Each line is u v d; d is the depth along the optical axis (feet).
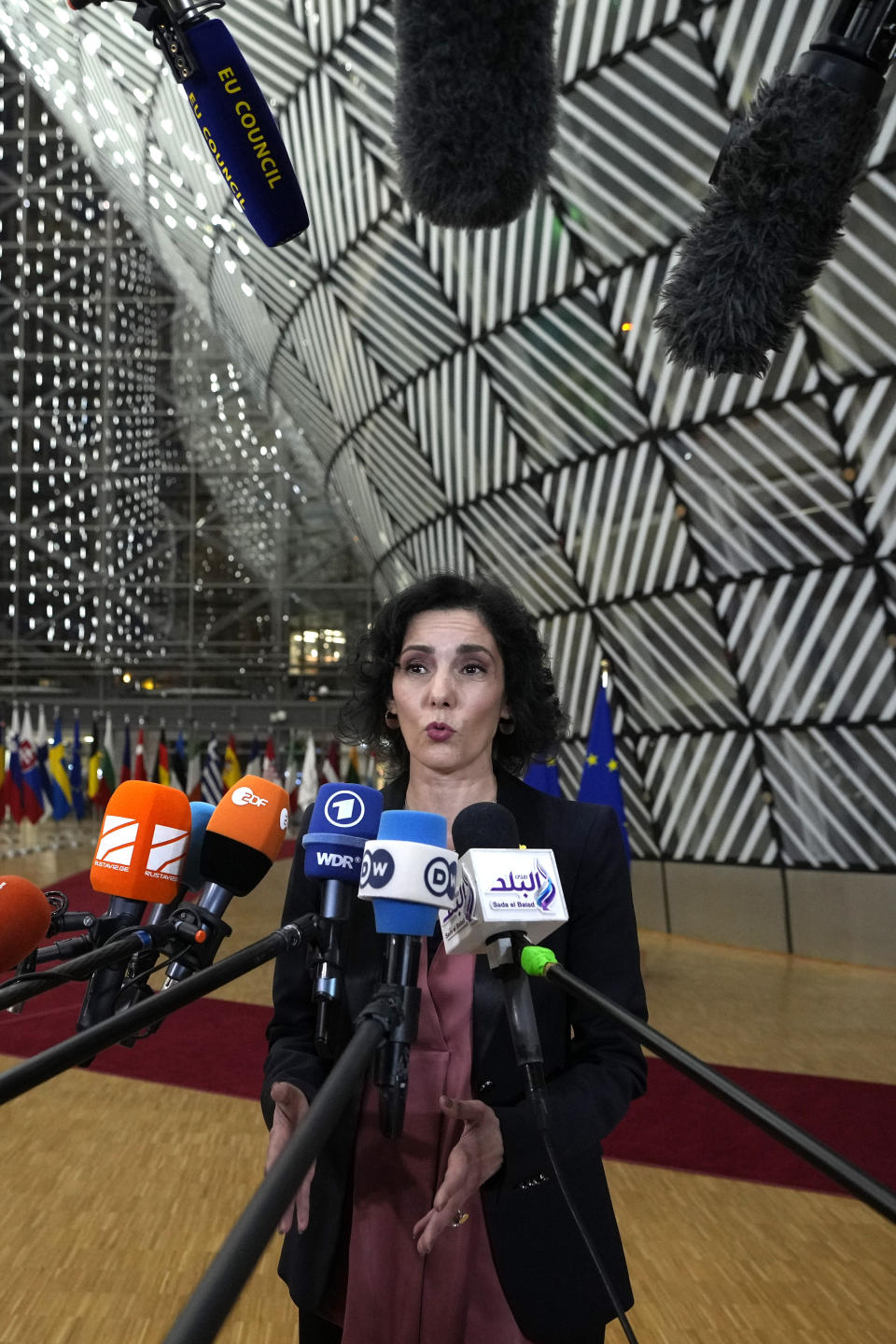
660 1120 17.54
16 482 113.19
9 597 112.27
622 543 39.83
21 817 81.71
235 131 6.68
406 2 4.58
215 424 113.91
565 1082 4.51
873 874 36.78
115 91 40.65
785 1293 10.93
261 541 113.60
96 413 113.80
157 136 41.60
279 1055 4.72
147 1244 11.68
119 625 112.88
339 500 69.10
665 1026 25.43
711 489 35.53
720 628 38.60
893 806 36.09
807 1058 22.18
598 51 26.50
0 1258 11.23
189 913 4.38
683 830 43.39
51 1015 23.84
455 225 4.94
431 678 5.12
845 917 37.37
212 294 54.80
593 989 3.31
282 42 32.83
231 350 63.98
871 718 35.78
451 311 37.63
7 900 3.52
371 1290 4.36
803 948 38.68
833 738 37.11
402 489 50.06
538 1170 4.12
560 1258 4.33
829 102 3.89
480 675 5.12
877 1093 19.52
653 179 28.73
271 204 6.94
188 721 111.55
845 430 30.94
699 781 42.14
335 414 51.72
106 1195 13.28
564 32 26.66
